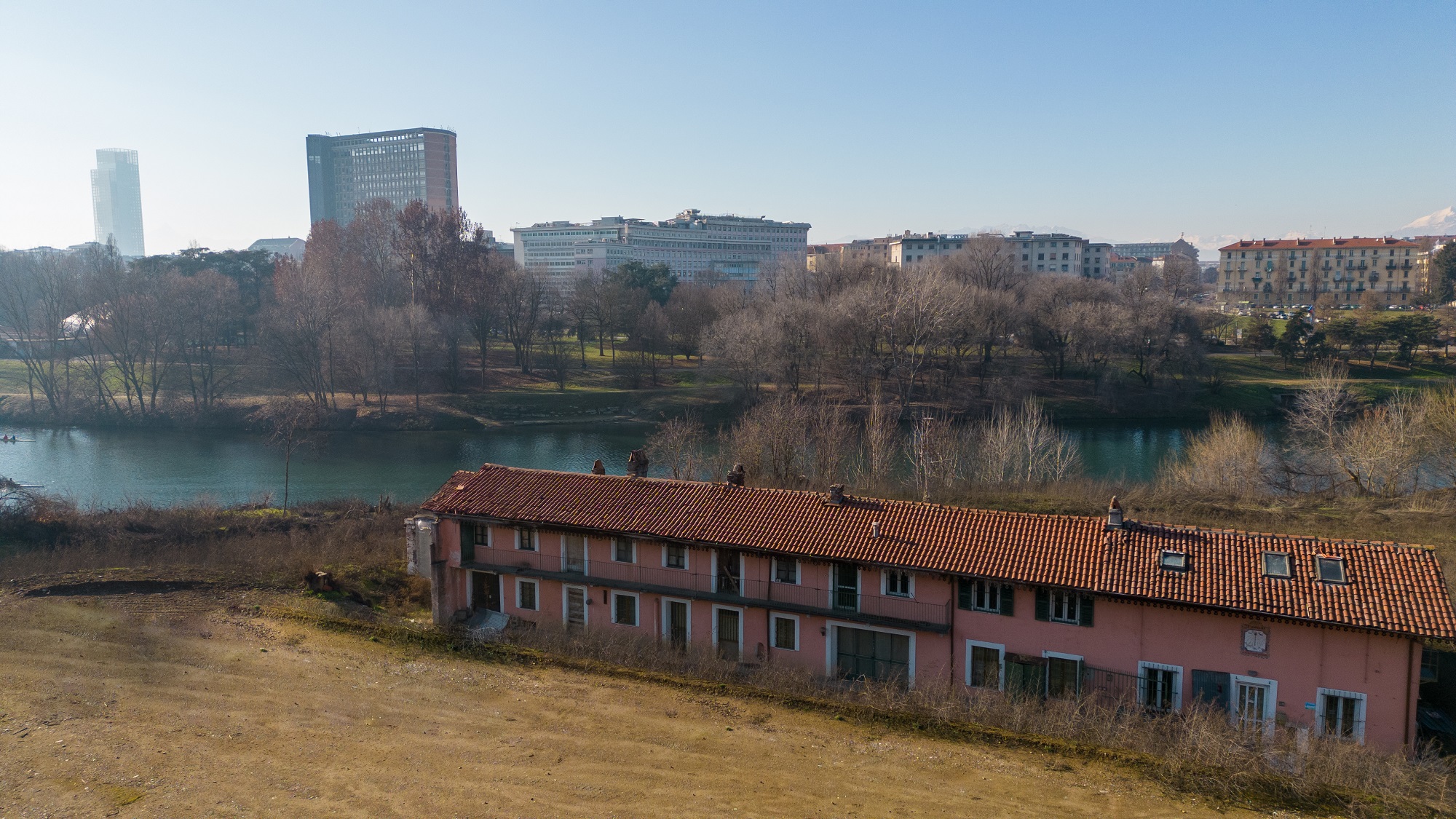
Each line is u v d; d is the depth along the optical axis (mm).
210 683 30891
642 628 36312
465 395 107000
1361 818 22500
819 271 127438
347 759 25719
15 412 99375
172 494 69688
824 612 32906
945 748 26719
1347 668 26750
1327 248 195000
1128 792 24125
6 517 50594
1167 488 61344
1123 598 28734
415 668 32844
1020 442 67625
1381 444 58531
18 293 111625
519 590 38312
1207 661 28344
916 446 66875
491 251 135625
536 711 29281
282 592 41000
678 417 95500
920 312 94750
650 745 26859
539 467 79938
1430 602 26297
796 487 58531
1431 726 28672
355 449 88062
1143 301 109812
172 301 99938
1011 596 30766
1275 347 117688
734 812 22953
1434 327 110688
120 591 40500
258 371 107188
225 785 23969
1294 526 49125
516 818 22562
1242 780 24266
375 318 101750
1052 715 28609
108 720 27594
